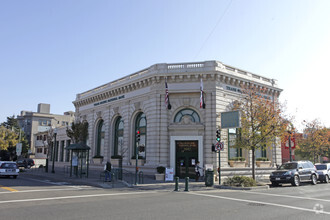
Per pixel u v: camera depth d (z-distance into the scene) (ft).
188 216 30.14
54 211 32.07
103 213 31.24
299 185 71.82
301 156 152.87
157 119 83.25
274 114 72.59
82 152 86.33
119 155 97.19
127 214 30.83
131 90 95.86
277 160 94.02
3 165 84.84
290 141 85.46
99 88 116.47
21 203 37.27
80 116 126.11
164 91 83.97
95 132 114.21
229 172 78.74
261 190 58.49
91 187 62.28
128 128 94.89
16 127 236.63
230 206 37.01
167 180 72.69
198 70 81.61
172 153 81.10
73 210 32.81
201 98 78.02
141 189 59.11
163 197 45.55
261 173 87.15
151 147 82.99
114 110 103.30
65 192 50.55
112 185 63.05
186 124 80.74
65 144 145.89
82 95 128.67
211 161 77.41
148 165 82.53
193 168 79.61
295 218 29.84
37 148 220.02
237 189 58.85
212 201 41.39
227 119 73.46
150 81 87.04
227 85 83.97
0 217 28.63
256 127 71.10
